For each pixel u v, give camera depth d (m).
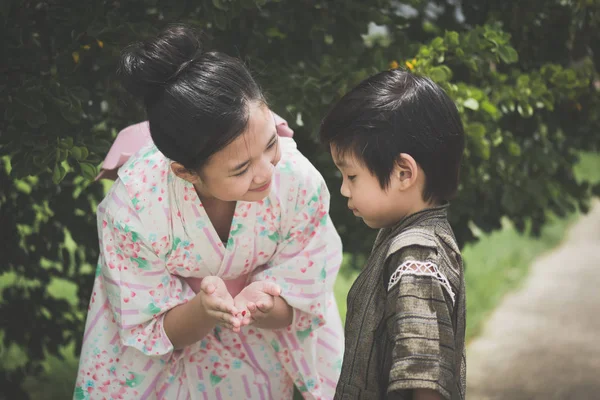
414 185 1.78
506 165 3.19
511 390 4.12
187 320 2.09
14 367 3.82
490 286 5.79
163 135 1.85
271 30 2.94
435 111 1.76
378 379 1.78
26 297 3.23
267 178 1.89
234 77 1.83
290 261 2.21
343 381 1.84
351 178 1.81
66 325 3.22
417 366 1.61
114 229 2.12
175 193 2.09
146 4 2.76
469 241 3.40
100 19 2.63
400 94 1.76
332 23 2.96
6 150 2.53
